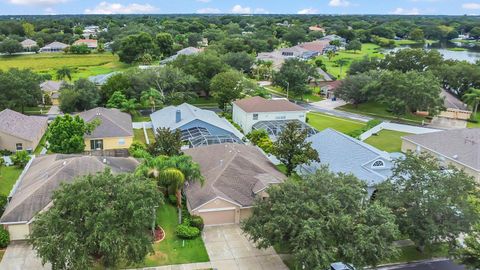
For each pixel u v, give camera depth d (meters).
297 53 169.38
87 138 57.28
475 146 52.75
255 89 94.38
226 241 36.19
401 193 34.84
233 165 43.22
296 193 31.97
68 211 28.20
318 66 145.25
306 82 108.88
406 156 38.25
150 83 88.50
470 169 49.94
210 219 38.62
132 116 80.31
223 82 84.12
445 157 53.72
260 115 70.19
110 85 86.69
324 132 57.25
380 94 88.81
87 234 27.30
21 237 34.72
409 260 34.66
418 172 35.38
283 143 47.66
